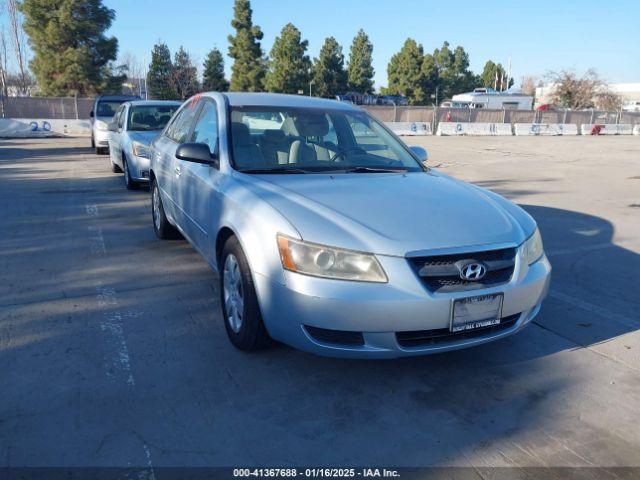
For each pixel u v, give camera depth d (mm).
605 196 10195
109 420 2744
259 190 3441
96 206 7945
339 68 54781
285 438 2666
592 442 2715
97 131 14758
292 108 4559
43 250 5656
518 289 3092
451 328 2904
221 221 3586
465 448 2641
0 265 5129
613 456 2611
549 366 3475
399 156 4539
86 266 5152
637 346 3793
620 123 36344
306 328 2920
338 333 2881
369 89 62281
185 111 5465
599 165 15641
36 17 30938
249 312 3254
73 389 3008
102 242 6016
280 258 2949
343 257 2834
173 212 5203
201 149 3938
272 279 2988
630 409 3012
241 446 2596
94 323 3871
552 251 6238
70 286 4605
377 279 2814
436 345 2971
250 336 3316
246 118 4289
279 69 48500
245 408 2896
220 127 4168
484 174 13062
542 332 3994
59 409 2818
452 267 2912
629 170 14477
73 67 30906
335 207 3174
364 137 4652
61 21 30750
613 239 6852
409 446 2641
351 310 2791
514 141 26328
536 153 19469
